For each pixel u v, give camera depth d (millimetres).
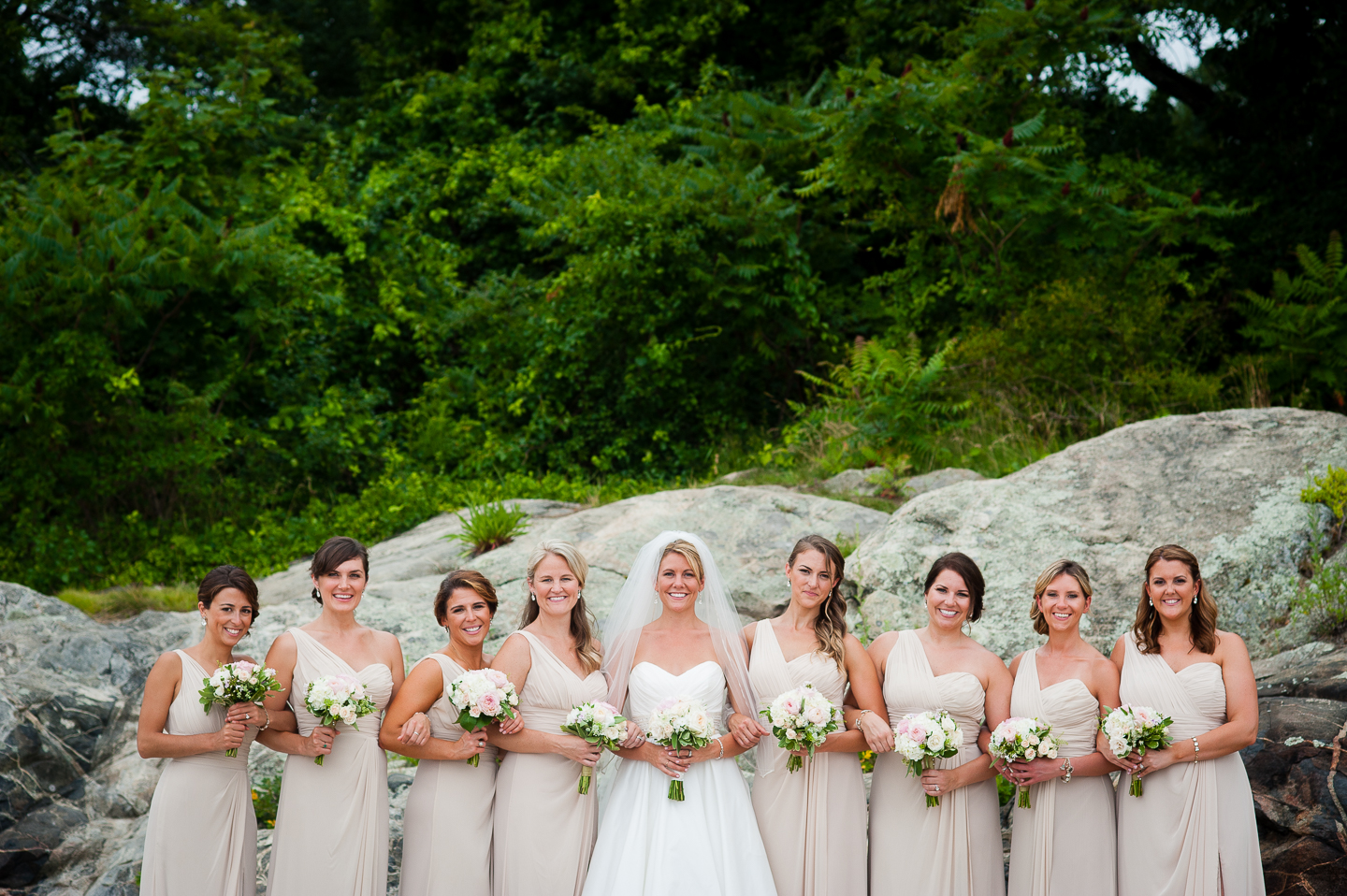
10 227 10078
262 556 9930
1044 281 10875
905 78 11359
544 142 15414
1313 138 12281
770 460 10570
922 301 11797
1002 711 4289
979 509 7113
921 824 4211
